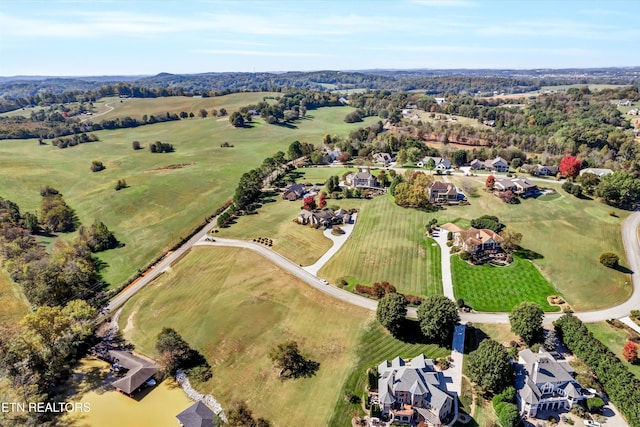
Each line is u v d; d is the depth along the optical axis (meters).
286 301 91.00
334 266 103.94
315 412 63.88
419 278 97.81
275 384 70.00
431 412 62.03
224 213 135.50
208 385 71.12
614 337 78.06
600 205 134.50
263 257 109.62
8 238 115.31
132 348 80.81
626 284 95.44
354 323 83.31
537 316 75.56
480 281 96.50
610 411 63.09
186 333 83.44
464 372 70.69
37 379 69.00
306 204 133.50
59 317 73.94
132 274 107.88
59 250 106.69
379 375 68.44
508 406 60.66
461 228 119.88
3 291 96.56
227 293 94.94
